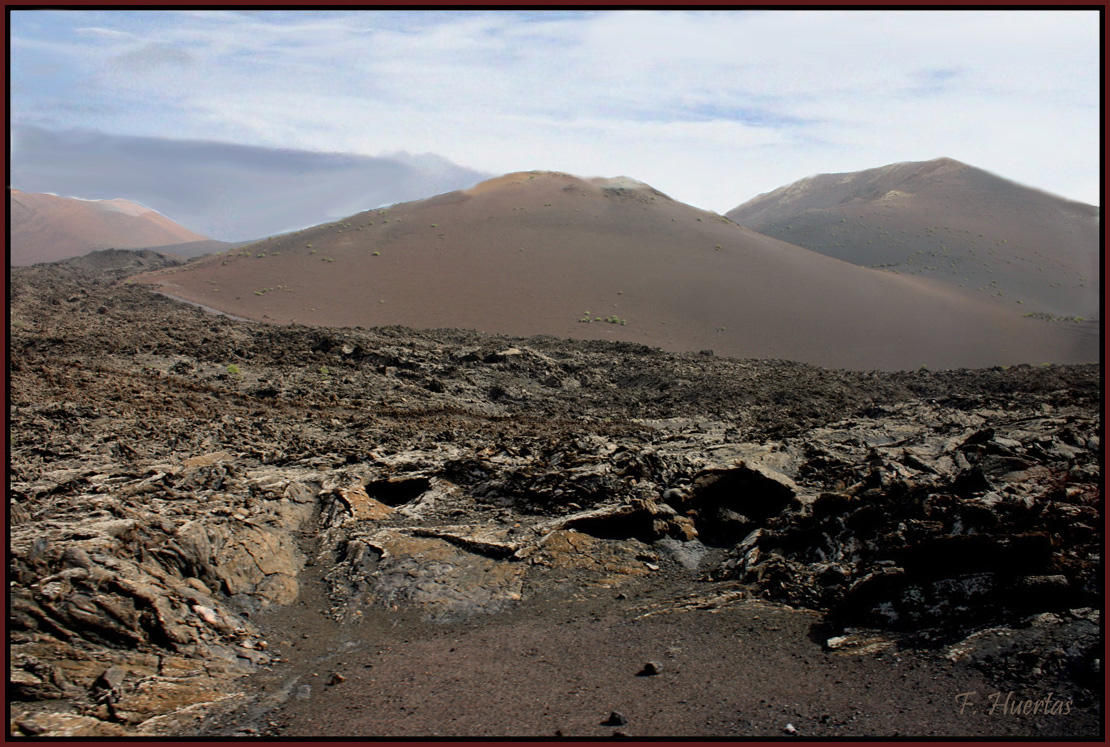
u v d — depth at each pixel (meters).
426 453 16.14
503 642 7.81
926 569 7.67
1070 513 7.67
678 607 8.56
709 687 6.24
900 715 5.28
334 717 5.92
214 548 9.09
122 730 5.57
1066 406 22.83
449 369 31.09
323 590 9.39
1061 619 6.13
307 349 32.50
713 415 26.80
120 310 44.94
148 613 7.23
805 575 8.84
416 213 100.44
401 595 9.14
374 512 12.06
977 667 5.84
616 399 30.86
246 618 8.26
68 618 6.76
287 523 11.12
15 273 62.53
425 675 6.92
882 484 10.25
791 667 6.58
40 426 14.91
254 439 16.62
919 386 35.34
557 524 11.12
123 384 21.33
